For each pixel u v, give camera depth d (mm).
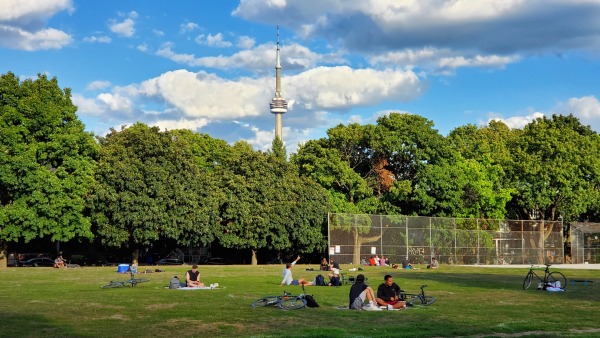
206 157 95688
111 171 65188
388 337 18203
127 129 75625
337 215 69000
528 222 80562
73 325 20344
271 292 32594
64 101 63969
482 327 20406
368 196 83438
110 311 23953
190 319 21906
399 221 72188
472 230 76562
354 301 25188
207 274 50062
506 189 86750
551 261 81688
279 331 19328
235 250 84938
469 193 85000
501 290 35125
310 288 35656
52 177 60469
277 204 73938
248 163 75938
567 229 93062
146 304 26438
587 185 88812
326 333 18719
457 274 51281
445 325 20812
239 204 72812
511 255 78812
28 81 61938
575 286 38312
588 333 19469
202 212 69438
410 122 85312
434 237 74000
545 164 87812
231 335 18656
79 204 62531
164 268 61156
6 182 58312
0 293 31422
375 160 86938
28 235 60094
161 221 66250
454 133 97000
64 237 62156
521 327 20328
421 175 82750
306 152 85875
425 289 35500
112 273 50000
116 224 65188
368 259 70062
